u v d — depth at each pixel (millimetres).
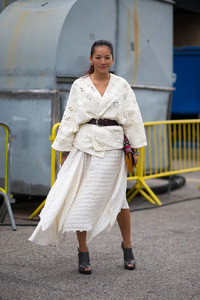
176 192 8758
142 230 5895
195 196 8359
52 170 6234
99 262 4605
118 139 4219
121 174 4266
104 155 4172
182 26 14297
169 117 8586
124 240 4449
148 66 7992
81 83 4203
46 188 6562
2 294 3752
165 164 8281
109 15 7156
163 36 8281
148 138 8039
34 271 4316
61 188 4145
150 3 7945
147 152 8086
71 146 4254
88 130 4168
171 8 8422
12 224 5750
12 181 6836
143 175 8008
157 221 6406
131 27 7582
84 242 4285
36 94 6582
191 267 4512
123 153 4289
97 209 4156
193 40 14211
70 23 6562
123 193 4285
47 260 4637
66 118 4227
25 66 6695
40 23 6695
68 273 4285
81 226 4074
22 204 7477
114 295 3793
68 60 6582
